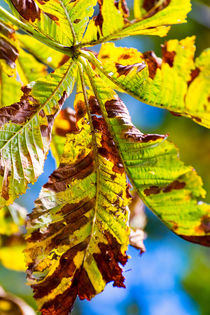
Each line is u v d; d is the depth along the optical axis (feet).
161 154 2.02
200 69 1.92
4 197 2.04
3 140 2.06
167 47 1.93
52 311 2.09
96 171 2.11
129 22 1.96
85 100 2.11
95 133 2.10
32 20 2.05
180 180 1.99
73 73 2.11
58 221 2.10
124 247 2.12
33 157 2.07
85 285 2.10
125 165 2.06
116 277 2.11
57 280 2.09
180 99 1.94
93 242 2.12
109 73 2.07
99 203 2.12
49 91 2.10
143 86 1.99
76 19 2.04
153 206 2.00
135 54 2.09
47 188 2.11
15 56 2.30
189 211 1.98
